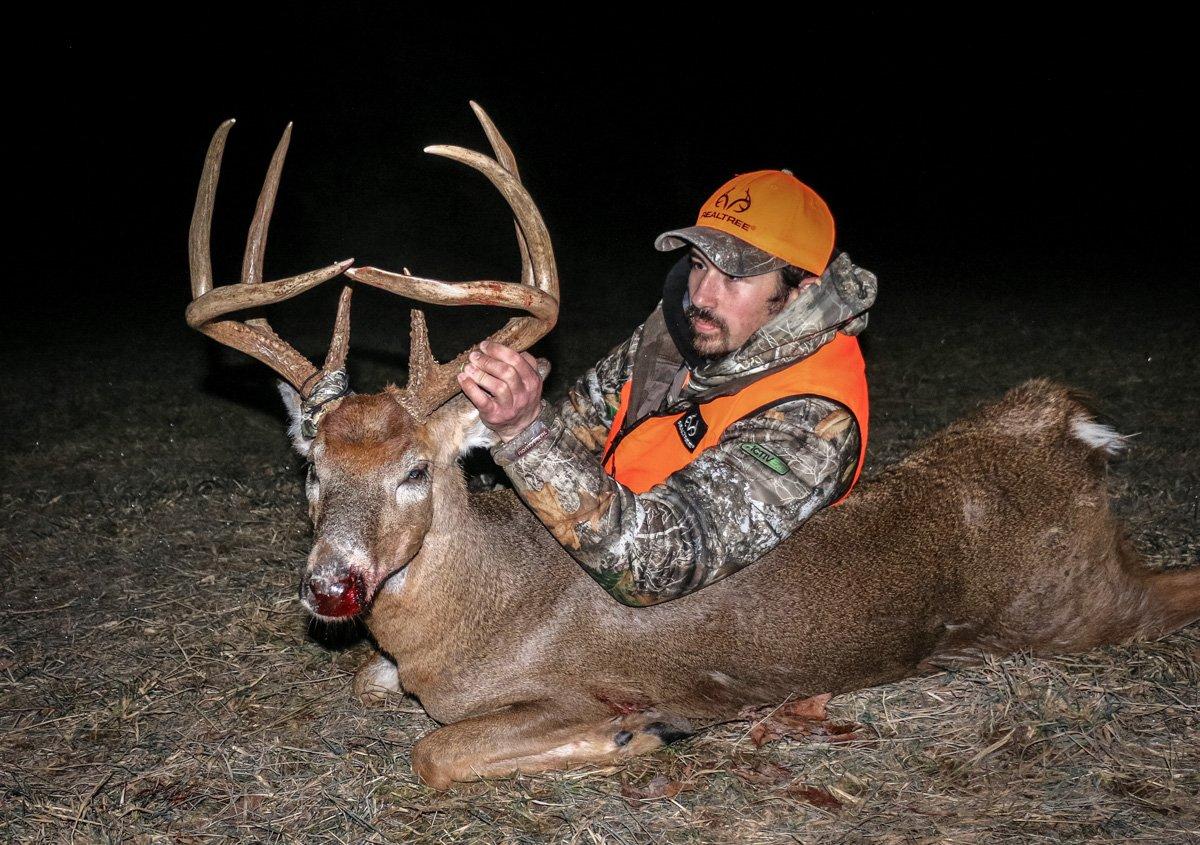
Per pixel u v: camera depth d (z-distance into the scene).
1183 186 21.42
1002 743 3.81
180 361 10.95
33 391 9.91
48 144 19.84
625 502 3.41
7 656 4.77
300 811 3.63
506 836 3.48
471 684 3.97
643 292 14.34
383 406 3.58
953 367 9.86
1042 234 18.53
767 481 3.54
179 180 19.58
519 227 3.61
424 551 3.80
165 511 6.61
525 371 3.26
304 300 14.00
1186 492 6.14
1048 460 4.41
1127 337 10.88
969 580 4.22
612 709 3.99
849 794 3.62
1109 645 4.44
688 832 3.47
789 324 3.69
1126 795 3.49
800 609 4.03
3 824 3.56
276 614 5.09
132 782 3.79
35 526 6.43
